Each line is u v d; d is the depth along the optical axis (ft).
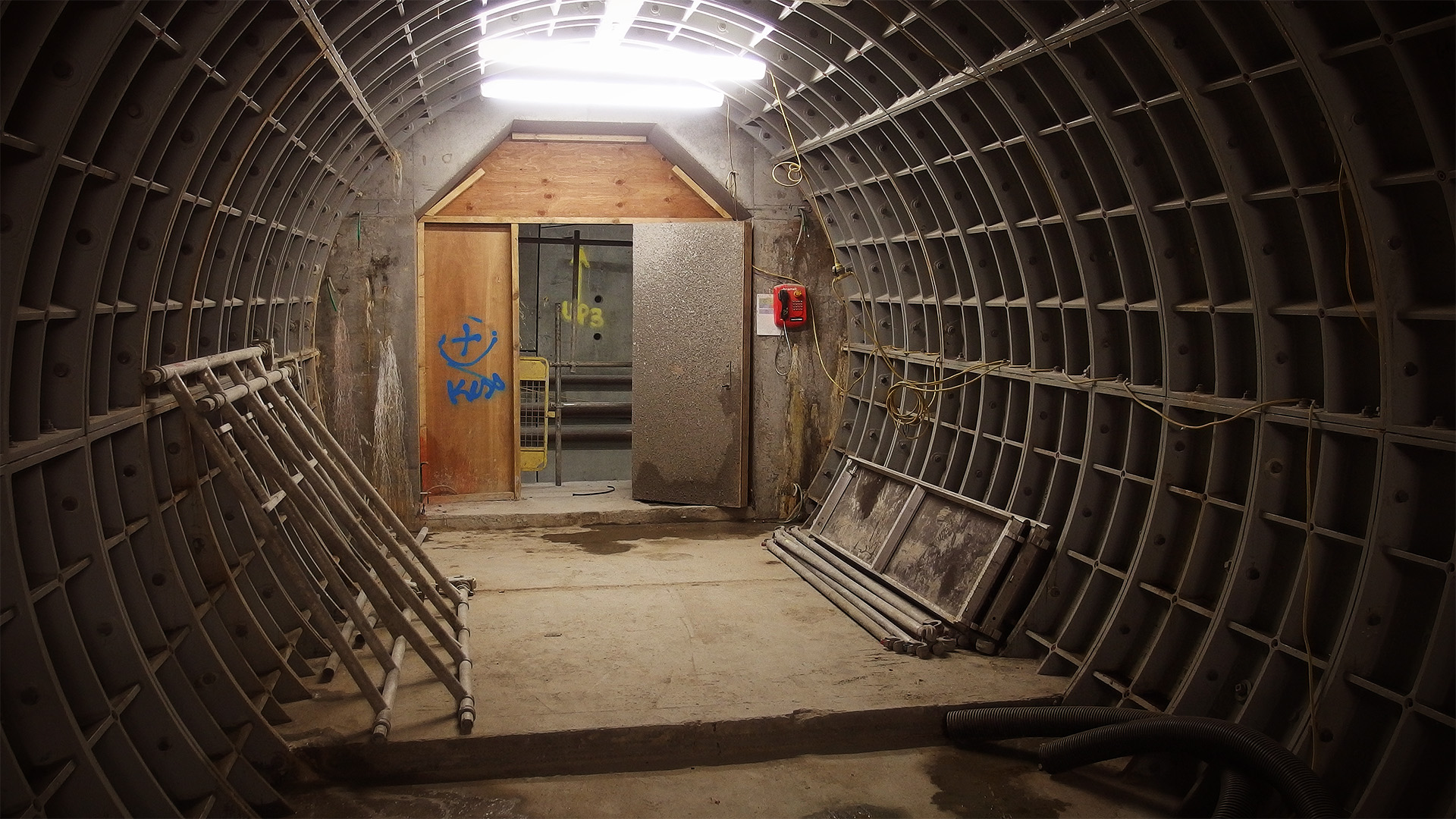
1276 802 13.37
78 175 10.36
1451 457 12.11
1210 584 15.94
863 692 17.20
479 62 23.20
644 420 31.01
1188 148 15.03
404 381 28.22
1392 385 12.19
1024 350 21.42
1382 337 12.21
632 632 20.18
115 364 13.00
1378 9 10.80
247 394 17.08
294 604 18.71
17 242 9.49
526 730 15.42
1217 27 12.67
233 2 11.41
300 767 14.64
